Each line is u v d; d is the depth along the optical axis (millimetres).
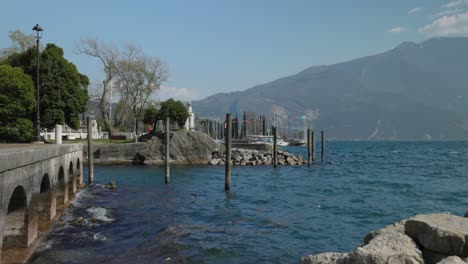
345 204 24109
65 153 20281
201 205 23359
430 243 7988
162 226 17109
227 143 31000
